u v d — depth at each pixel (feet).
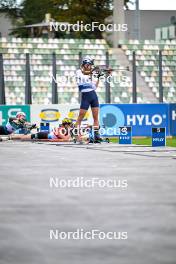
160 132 159.33
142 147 154.51
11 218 55.06
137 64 324.80
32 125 189.98
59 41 330.34
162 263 40.24
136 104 214.69
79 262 40.70
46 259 41.37
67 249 44.16
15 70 314.55
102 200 64.90
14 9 440.04
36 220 54.03
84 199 65.67
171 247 44.21
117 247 44.50
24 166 102.53
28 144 167.02
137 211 58.23
